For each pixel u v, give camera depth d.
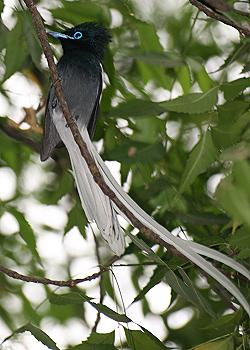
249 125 8.16
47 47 8.03
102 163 8.53
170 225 10.91
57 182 13.73
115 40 12.30
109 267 8.31
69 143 8.86
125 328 8.35
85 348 8.20
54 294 8.37
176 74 11.70
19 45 10.89
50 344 8.02
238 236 8.14
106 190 7.68
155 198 11.02
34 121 12.65
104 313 8.05
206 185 11.41
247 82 8.44
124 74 12.47
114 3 11.57
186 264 9.40
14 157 13.21
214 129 8.36
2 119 12.37
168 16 13.20
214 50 13.29
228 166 6.99
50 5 11.72
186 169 8.52
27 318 13.03
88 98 9.91
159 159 10.26
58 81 7.96
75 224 11.50
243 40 8.41
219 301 11.73
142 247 8.15
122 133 11.63
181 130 12.07
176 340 11.82
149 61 11.54
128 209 8.06
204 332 11.65
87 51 10.29
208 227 11.19
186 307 12.28
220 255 7.93
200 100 8.41
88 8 11.56
